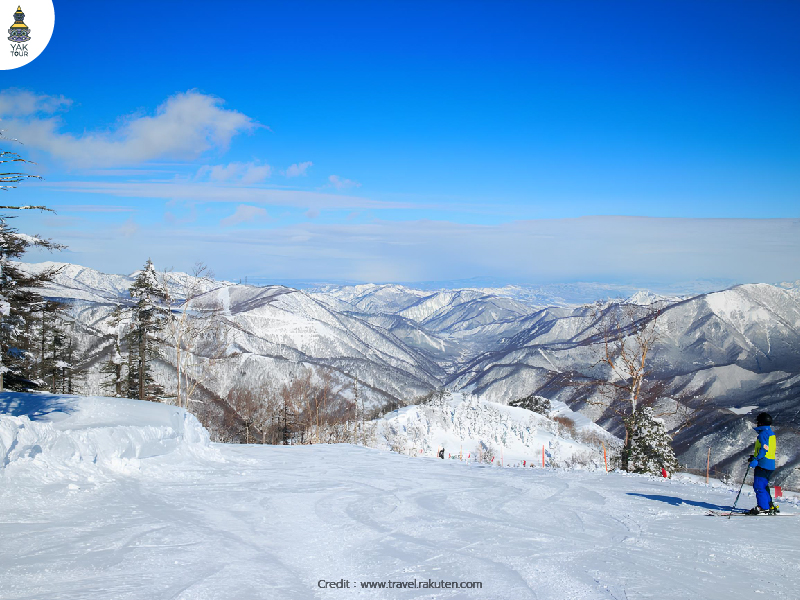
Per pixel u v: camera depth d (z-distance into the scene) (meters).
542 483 13.32
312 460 16.91
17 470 10.95
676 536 8.77
